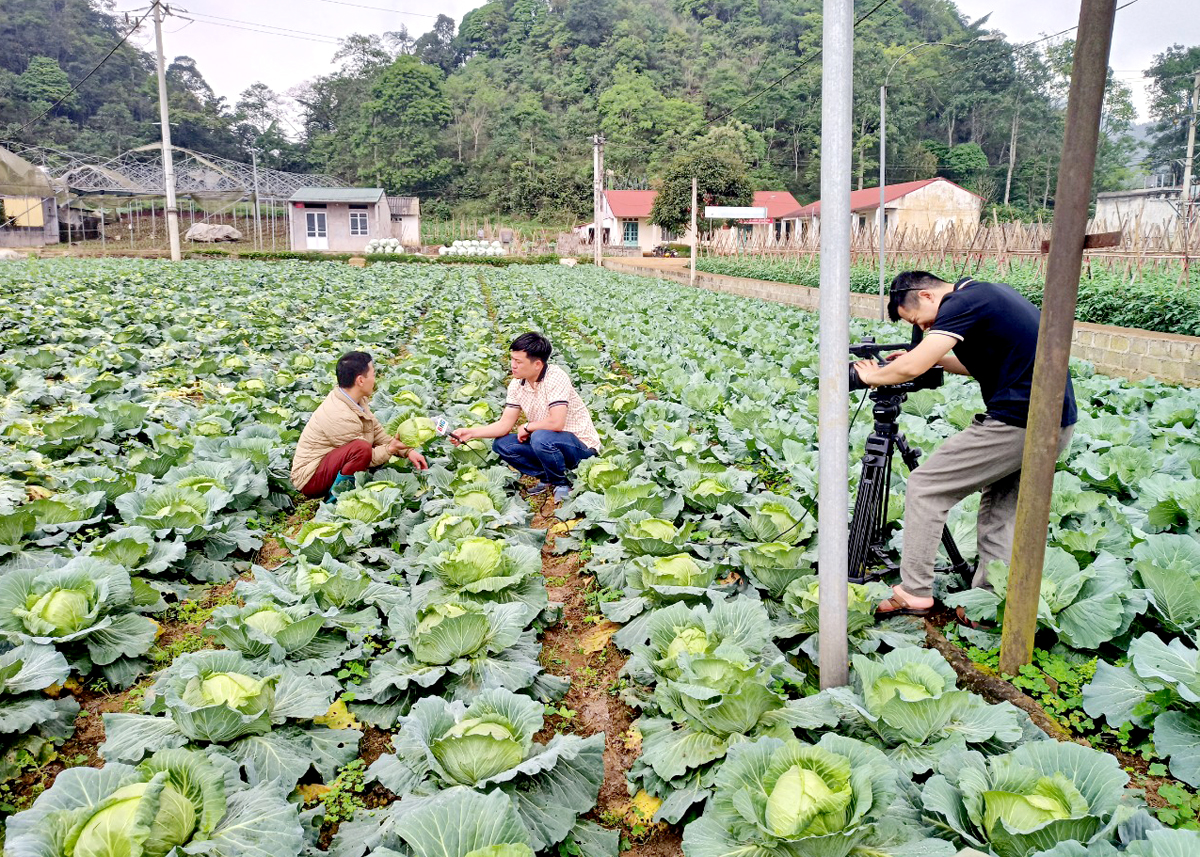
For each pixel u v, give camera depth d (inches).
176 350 464.1
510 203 3329.2
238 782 110.8
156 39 1371.8
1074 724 132.7
